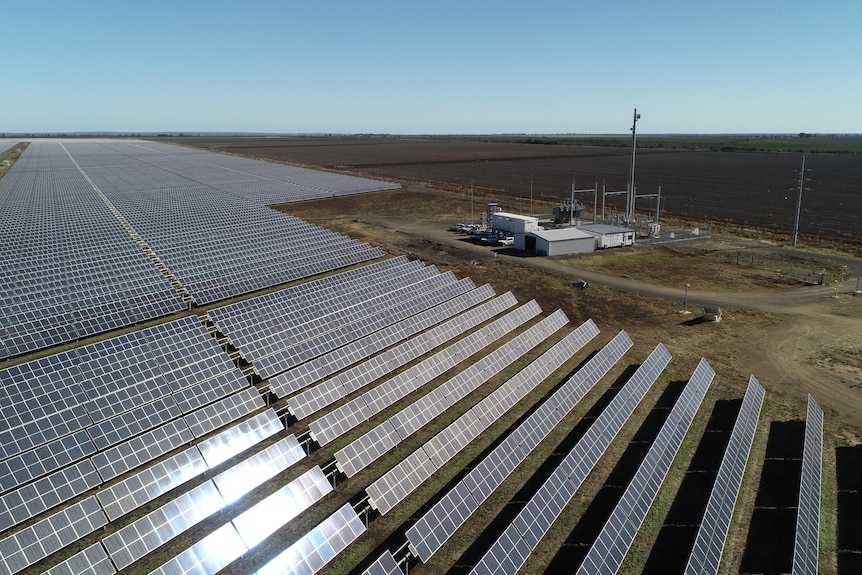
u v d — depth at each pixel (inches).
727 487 1086.4
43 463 1154.0
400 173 7632.9
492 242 3412.9
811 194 5251.0
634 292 2436.0
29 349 1739.7
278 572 896.3
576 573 874.8
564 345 1797.5
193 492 1077.8
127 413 1318.9
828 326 1998.0
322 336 1830.7
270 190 5433.1
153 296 2138.3
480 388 1606.8
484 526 1063.0
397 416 1359.5
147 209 4116.6
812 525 985.5
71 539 988.6
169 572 890.1
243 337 1786.4
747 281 2571.4
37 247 2778.1
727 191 5575.8
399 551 994.7
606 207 4785.9
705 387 1541.6
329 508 1117.1
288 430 1406.3
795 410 1440.7
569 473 1151.6
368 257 2974.9
